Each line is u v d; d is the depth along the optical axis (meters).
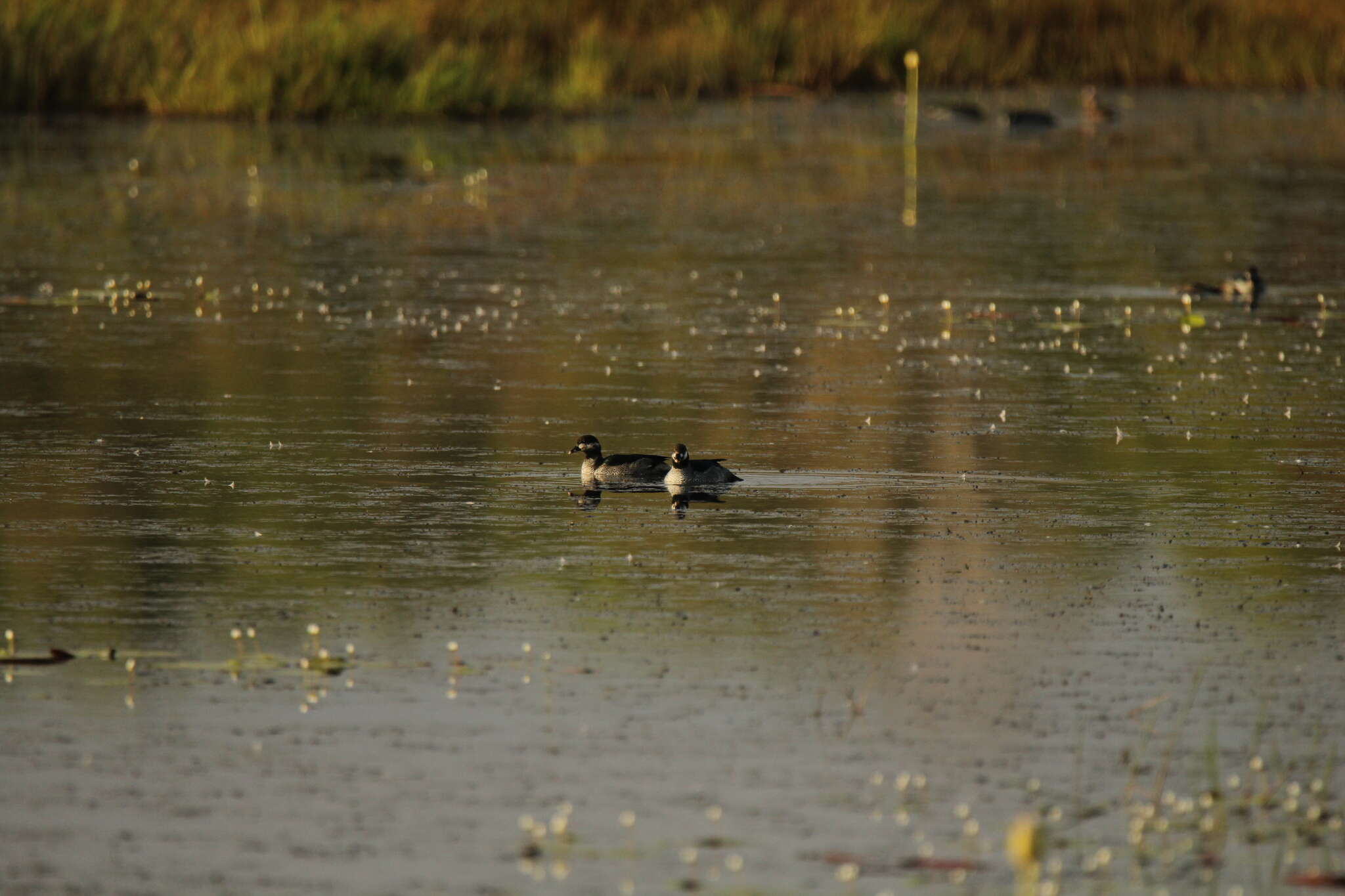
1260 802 15.95
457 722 17.47
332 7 85.62
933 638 19.91
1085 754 16.89
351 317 41.31
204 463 27.73
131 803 15.70
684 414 31.81
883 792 16.05
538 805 15.76
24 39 80.69
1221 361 37.16
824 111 90.12
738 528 24.31
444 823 15.41
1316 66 103.00
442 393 33.41
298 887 14.30
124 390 33.22
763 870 14.64
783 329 40.41
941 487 26.70
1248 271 45.09
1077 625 20.34
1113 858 14.92
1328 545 23.62
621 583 21.80
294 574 22.05
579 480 27.06
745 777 16.33
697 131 81.50
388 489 26.28
